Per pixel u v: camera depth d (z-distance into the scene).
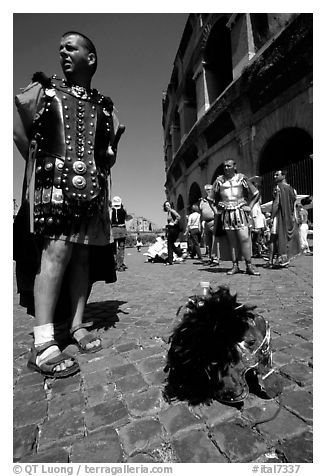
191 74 21.25
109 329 2.46
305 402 1.29
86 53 1.92
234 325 1.35
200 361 1.32
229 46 17.47
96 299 3.80
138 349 2.01
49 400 1.41
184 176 25.27
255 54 12.37
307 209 9.50
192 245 10.84
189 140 20.45
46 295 1.82
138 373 1.65
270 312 2.67
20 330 2.62
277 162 13.31
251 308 1.49
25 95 1.68
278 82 10.75
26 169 1.84
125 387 1.50
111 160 2.17
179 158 24.75
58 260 1.83
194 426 1.17
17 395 1.47
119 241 7.40
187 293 3.92
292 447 1.04
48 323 1.85
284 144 13.08
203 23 17.34
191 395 1.38
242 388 1.27
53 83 1.85
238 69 13.56
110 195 2.26
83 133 1.88
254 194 5.24
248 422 1.18
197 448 1.05
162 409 1.29
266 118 11.80
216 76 18.58
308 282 4.09
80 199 1.82
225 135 15.69
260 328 1.48
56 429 1.20
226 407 1.28
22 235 1.92
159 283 4.95
